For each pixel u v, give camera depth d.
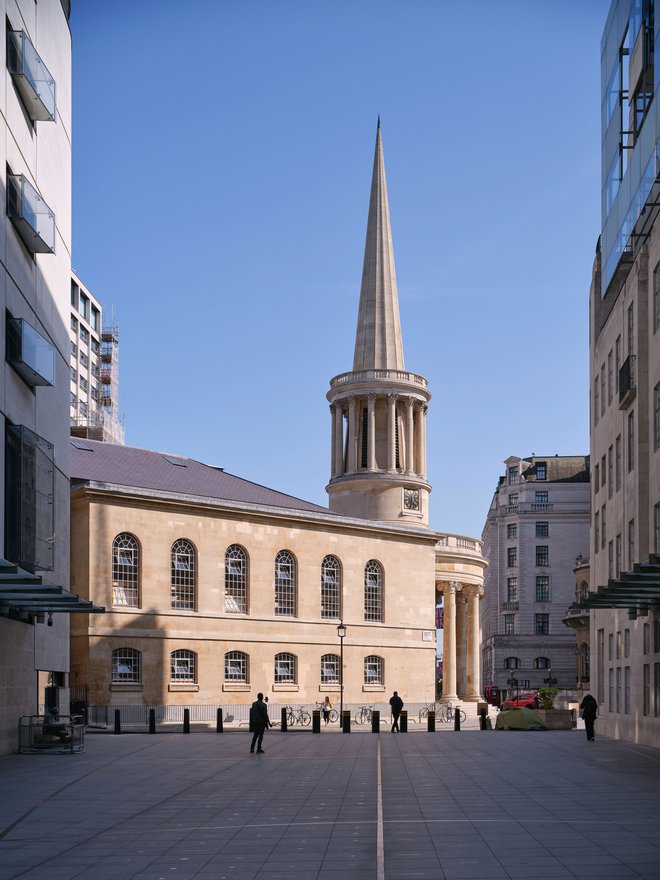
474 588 91.25
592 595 36.06
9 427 34.84
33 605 36.72
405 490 88.94
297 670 69.62
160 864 15.09
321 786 24.78
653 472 39.53
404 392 90.25
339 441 91.38
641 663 41.25
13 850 16.33
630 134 43.72
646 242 40.84
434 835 17.20
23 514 35.00
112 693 59.91
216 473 75.38
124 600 61.38
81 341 135.88
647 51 40.12
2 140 34.16
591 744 40.81
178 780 26.39
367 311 94.44
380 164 98.00
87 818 19.69
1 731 34.28
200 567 64.94
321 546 72.31
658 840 16.62
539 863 14.72
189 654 64.00
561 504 134.38
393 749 37.50
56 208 43.69
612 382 48.34
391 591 76.56
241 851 16.05
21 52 35.56
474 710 83.75
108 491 60.69
